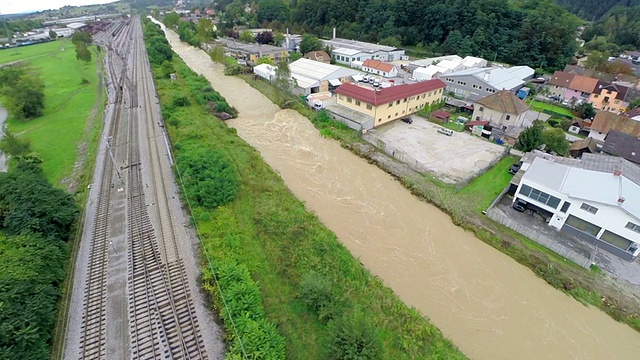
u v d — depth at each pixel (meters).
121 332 16.59
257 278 20.02
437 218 27.41
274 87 53.25
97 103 48.59
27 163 27.12
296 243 22.75
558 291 21.08
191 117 42.72
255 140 40.28
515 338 18.41
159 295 18.58
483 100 44.59
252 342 15.35
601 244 23.81
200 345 16.00
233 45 92.19
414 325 17.61
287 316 17.83
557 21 78.44
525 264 22.84
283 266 20.81
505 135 39.50
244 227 24.33
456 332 18.62
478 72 55.91
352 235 25.39
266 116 47.84
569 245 24.20
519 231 25.33
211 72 71.69
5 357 13.15
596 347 18.02
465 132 43.47
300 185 31.44
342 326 15.78
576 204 24.11
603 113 41.53
